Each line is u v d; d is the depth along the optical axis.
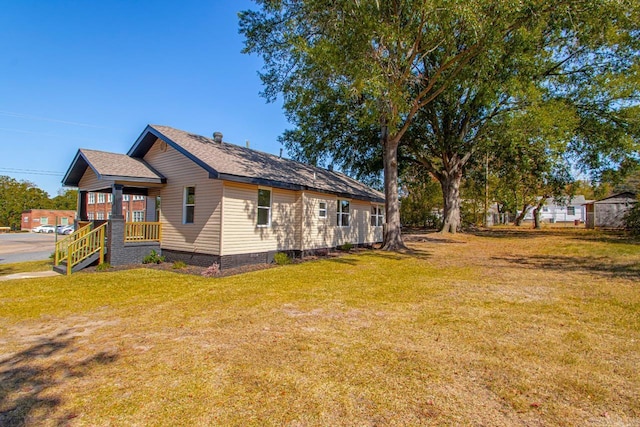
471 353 3.89
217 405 2.87
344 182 17.91
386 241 15.23
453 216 23.42
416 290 7.22
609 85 17.94
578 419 2.62
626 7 10.59
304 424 2.59
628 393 3.00
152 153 12.55
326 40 10.84
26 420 2.69
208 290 7.39
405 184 32.62
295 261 12.00
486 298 6.45
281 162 15.28
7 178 57.41
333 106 16.75
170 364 3.69
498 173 25.53
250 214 11.05
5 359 3.89
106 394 3.08
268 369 3.53
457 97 18.78
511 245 16.12
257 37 13.70
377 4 9.86
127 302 6.43
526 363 3.62
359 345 4.16
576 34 13.62
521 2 9.98
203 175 10.70
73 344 4.33
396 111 11.62
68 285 8.00
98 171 10.34
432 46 12.02
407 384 3.19
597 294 6.58
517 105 16.89
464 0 8.98
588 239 17.80
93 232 10.50
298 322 5.10
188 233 11.07
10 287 7.80
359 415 2.71
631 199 28.23
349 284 7.90
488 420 2.62
